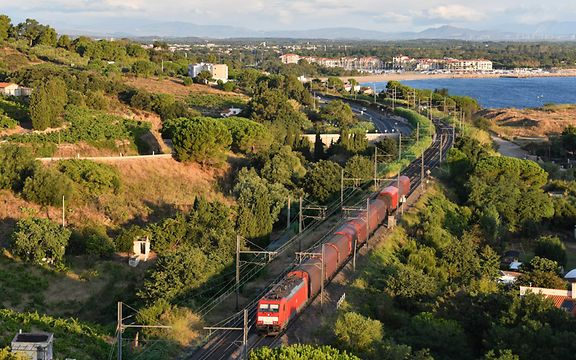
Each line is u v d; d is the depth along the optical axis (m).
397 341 54.56
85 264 71.31
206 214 80.25
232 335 56.00
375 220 87.62
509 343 49.19
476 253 83.81
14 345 41.97
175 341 53.81
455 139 161.12
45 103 116.94
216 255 68.06
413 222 96.75
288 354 43.88
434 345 52.72
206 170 116.75
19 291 62.94
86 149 114.81
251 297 65.69
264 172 109.56
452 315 57.88
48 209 85.81
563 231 106.62
